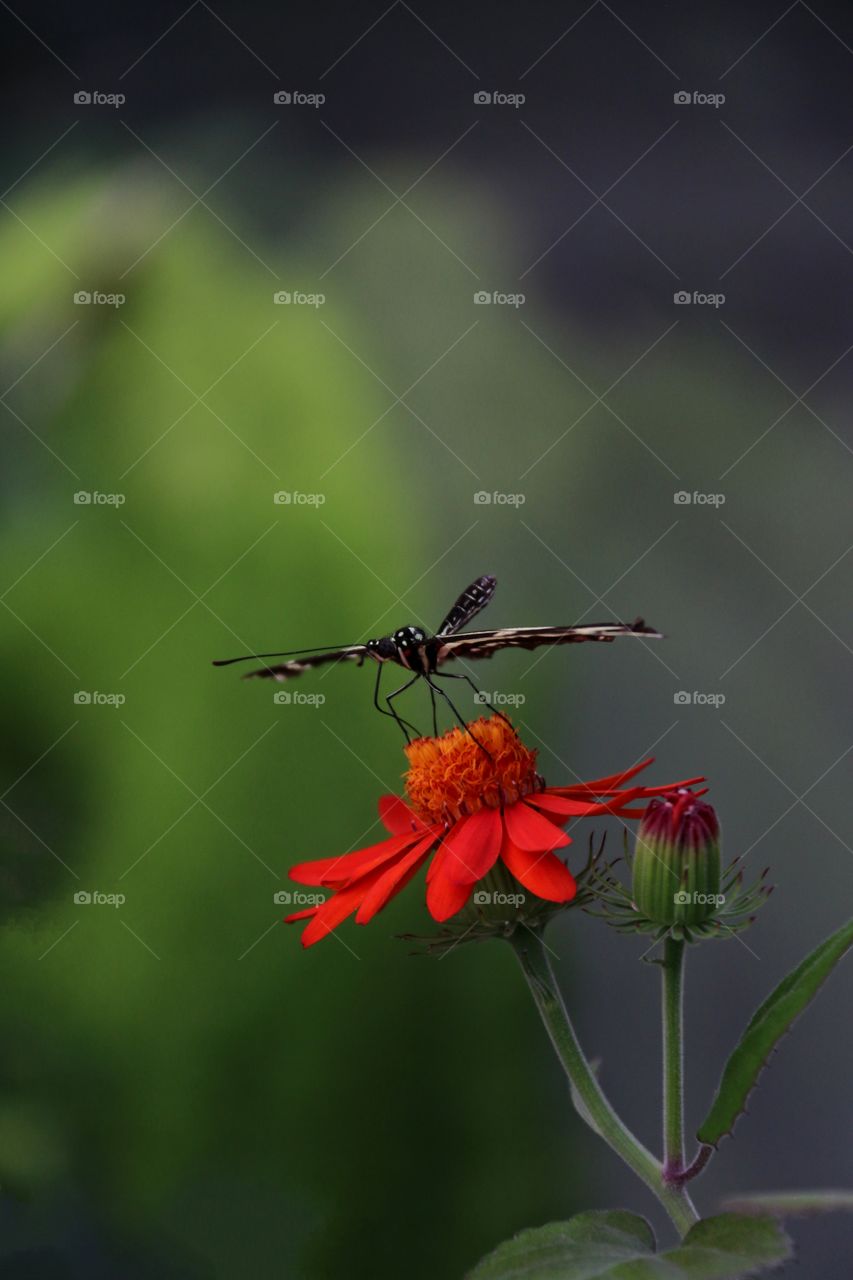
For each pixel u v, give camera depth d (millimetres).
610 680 789
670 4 1013
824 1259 573
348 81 899
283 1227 641
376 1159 647
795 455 886
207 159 797
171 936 658
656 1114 682
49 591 667
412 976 657
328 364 702
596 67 980
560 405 852
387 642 565
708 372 911
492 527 806
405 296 841
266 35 881
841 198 977
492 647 579
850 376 913
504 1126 653
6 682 664
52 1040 650
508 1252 515
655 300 912
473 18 957
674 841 538
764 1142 685
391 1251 641
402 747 675
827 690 808
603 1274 508
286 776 668
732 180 973
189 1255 636
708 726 784
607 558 812
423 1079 653
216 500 675
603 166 961
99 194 721
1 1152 638
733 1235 514
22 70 812
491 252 890
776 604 830
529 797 546
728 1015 715
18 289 688
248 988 655
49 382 683
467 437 817
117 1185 642
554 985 545
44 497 675
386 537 689
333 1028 653
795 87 1016
